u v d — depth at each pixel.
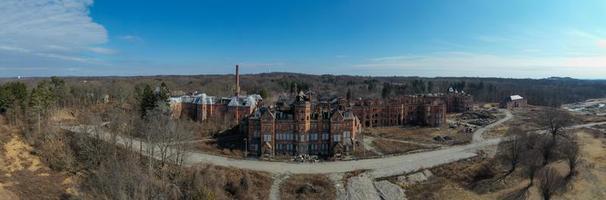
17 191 104.00
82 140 127.06
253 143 154.38
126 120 166.75
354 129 167.50
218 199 109.38
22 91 150.88
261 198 112.69
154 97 190.25
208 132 181.00
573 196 115.31
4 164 113.75
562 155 141.25
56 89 196.88
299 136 154.00
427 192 120.88
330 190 118.56
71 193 109.19
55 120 162.62
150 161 117.38
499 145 147.00
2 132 129.88
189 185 112.69
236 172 125.75
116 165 104.19
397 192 119.94
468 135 197.62
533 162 124.88
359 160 146.50
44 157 123.44
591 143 177.75
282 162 142.88
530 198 115.12
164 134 129.25
